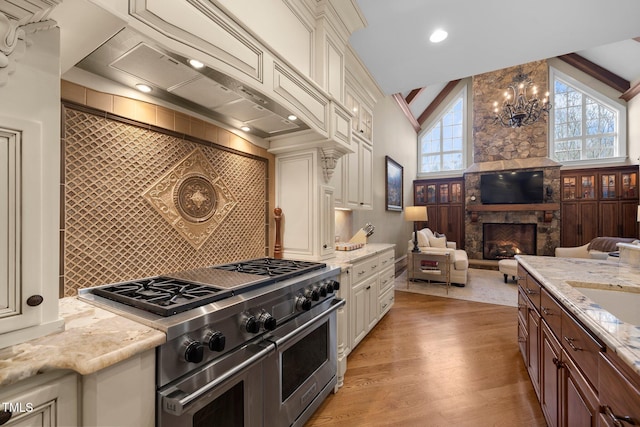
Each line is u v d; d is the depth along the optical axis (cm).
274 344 118
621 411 78
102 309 100
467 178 719
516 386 194
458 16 215
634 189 599
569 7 205
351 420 162
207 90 133
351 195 305
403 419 163
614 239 458
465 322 313
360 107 331
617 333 86
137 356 78
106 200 122
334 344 179
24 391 63
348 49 259
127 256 130
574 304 114
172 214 149
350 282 221
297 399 143
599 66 654
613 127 653
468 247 719
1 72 68
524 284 210
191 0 103
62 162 109
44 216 77
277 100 145
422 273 478
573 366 114
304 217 214
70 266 112
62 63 100
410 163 762
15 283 72
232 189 186
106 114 121
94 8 75
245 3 142
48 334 78
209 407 99
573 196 648
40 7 70
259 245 209
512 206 661
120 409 74
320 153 215
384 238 534
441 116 827
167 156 146
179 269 153
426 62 285
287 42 175
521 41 247
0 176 69
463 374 209
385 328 296
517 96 608
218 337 96
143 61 107
